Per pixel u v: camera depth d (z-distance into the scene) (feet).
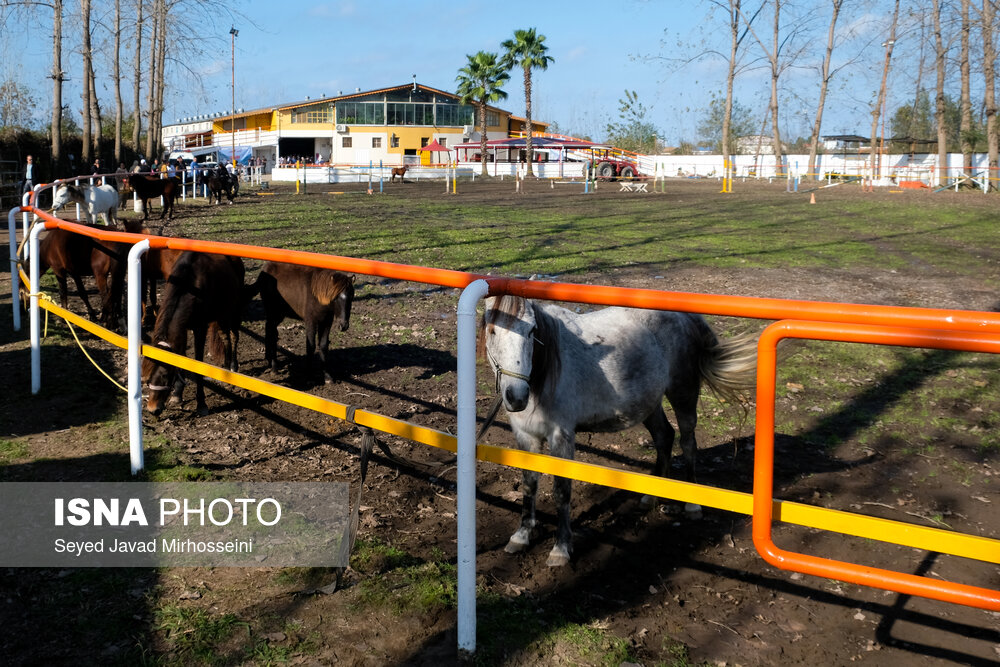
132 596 11.39
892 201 93.61
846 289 36.99
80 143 114.42
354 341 28.30
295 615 10.99
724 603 12.10
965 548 7.11
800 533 14.35
